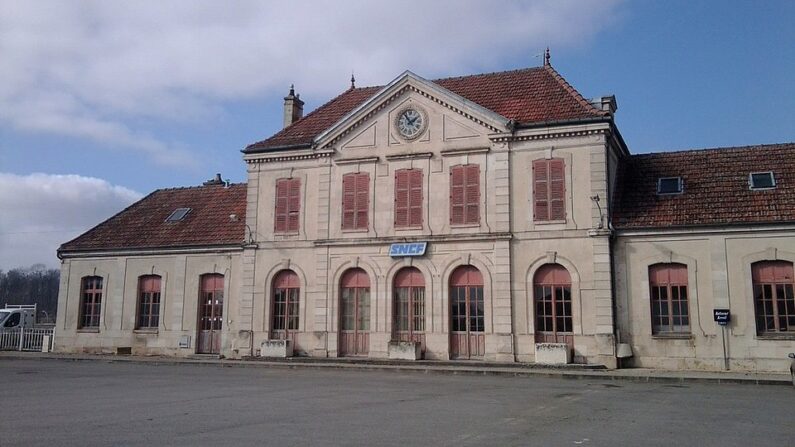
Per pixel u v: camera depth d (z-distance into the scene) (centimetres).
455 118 2655
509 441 970
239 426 1086
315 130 2980
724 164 2520
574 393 1628
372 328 2661
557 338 2427
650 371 2211
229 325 2931
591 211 2430
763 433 1069
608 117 2422
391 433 1025
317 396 1527
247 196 2958
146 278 3156
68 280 3278
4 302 9531
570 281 2433
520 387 1767
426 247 2616
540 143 2531
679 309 2331
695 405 1415
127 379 1966
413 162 2694
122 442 947
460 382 1905
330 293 2745
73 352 3197
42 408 1316
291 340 2783
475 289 2562
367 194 2745
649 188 2523
